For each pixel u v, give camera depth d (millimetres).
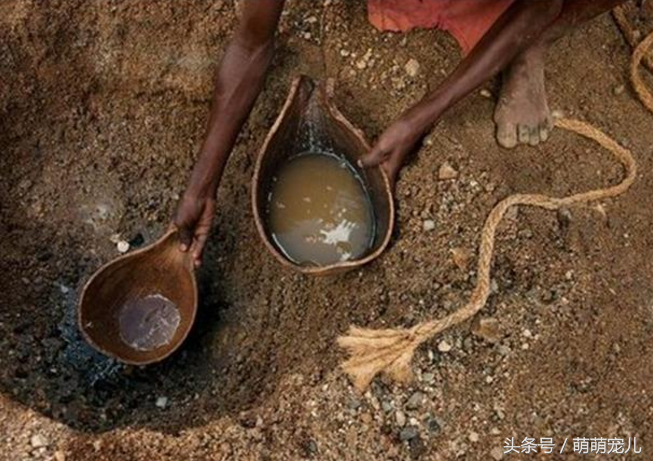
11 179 1708
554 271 1506
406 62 1642
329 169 1591
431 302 1487
